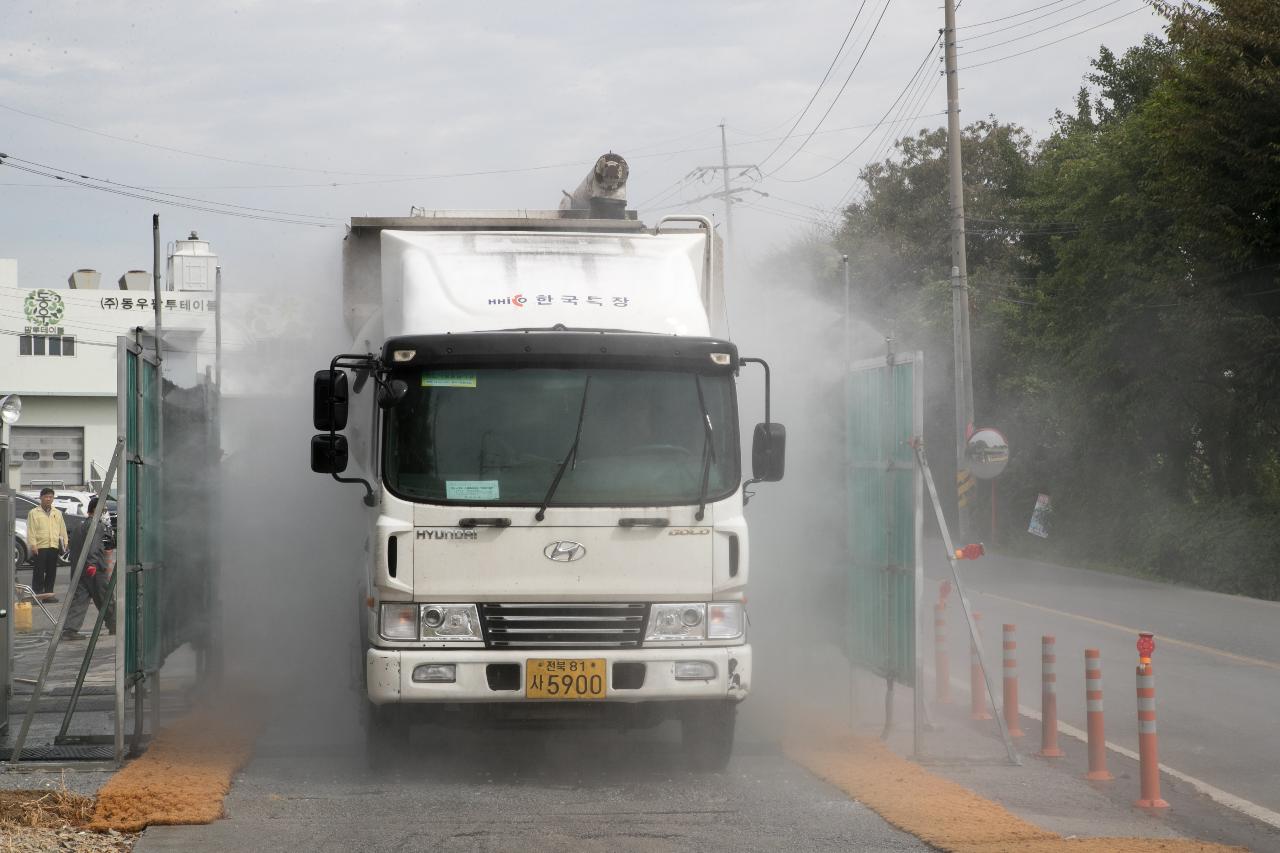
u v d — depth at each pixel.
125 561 9.25
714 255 10.90
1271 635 18.84
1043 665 10.05
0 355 59.78
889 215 56.44
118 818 7.66
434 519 8.55
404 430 8.67
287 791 8.58
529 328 9.09
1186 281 30.81
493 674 8.52
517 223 11.15
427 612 8.53
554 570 8.56
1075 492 39.31
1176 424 33.56
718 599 8.73
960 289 33.31
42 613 21.61
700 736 9.13
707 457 8.79
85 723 11.37
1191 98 27.16
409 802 8.25
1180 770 9.83
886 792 8.36
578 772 9.20
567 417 8.73
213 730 10.56
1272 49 25.73
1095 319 35.00
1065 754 10.12
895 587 9.99
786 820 7.80
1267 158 25.77
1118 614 21.83
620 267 9.70
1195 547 28.72
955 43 33.06
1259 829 8.08
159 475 10.18
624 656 8.55
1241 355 28.81
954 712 11.91
